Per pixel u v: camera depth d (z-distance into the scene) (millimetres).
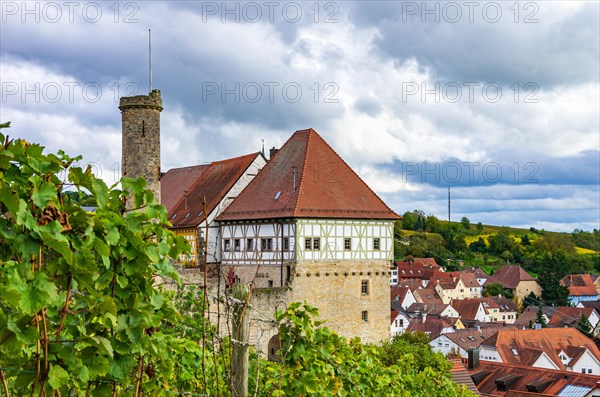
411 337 53406
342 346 12555
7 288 5246
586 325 117938
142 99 52438
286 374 10375
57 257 6148
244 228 51594
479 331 100188
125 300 6688
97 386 6691
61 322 5973
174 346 7621
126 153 52719
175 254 7145
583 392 55375
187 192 62688
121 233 6590
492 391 60500
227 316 9055
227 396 10602
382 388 14352
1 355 5797
